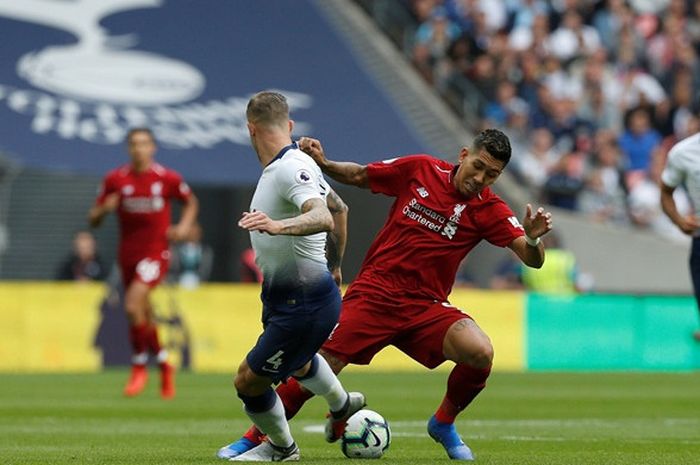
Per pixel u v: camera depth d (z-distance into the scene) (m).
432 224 21.66
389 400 39.59
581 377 53.16
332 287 19.16
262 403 19.53
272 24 80.00
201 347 55.94
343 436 21.19
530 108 74.69
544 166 71.94
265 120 18.83
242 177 68.50
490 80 75.56
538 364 59.94
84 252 61.72
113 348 55.03
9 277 72.69
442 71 77.12
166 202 38.91
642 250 70.69
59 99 70.75
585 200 72.50
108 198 38.34
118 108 71.25
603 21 80.50
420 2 80.56
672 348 61.47
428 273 21.69
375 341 21.67
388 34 81.94
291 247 18.75
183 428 29.09
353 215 73.50
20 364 53.94
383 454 21.64
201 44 77.19
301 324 18.92
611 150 73.31
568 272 63.75
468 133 75.12
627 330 61.03
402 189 22.02
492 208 21.61
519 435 27.92
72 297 54.69
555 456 22.20
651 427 30.55
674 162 30.73
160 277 39.03
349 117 74.94
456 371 21.14
